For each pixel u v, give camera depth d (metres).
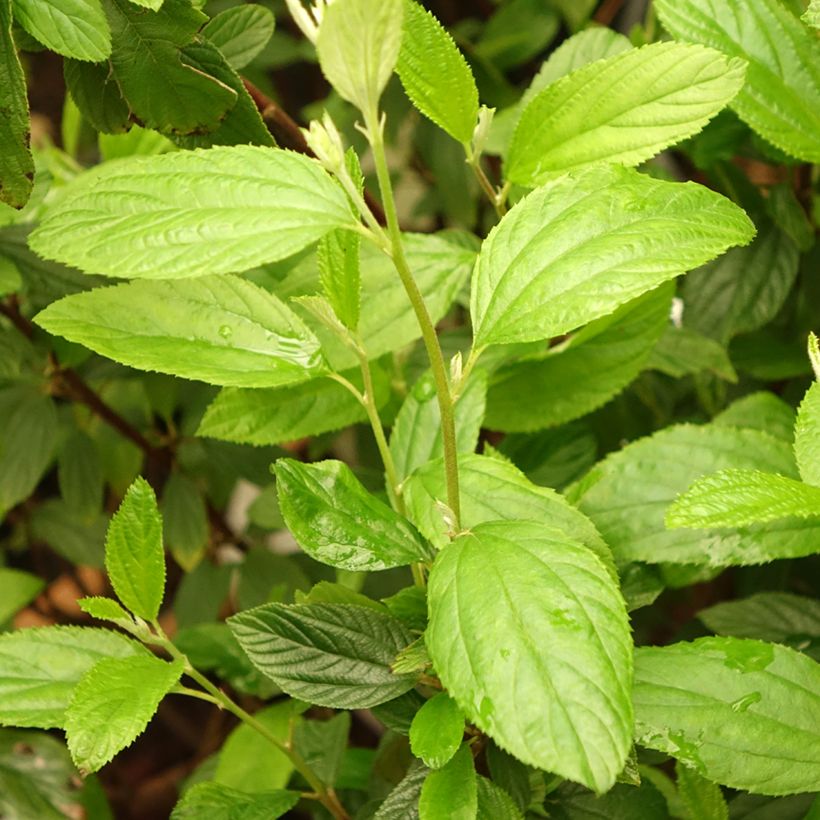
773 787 0.42
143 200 0.40
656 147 0.45
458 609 0.39
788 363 0.59
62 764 0.61
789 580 0.62
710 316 0.58
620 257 0.40
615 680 0.37
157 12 0.44
